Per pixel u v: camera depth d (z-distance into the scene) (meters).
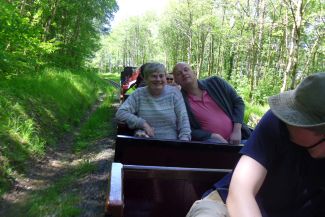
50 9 21.05
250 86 24.44
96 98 19.17
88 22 31.27
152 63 4.45
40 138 8.20
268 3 26.77
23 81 11.17
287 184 1.86
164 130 4.37
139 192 2.83
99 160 7.13
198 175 2.85
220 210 1.88
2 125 7.33
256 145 1.80
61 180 6.22
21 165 6.61
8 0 14.72
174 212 2.87
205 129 4.62
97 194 5.35
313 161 1.81
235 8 30.06
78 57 29.55
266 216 1.87
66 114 11.49
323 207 1.95
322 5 19.42
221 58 45.50
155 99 4.42
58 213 4.73
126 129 4.54
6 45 11.72
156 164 3.52
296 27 16.94
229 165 3.58
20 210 5.04
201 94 4.80
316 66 31.98
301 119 1.65
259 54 28.95
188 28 47.47
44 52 15.11
